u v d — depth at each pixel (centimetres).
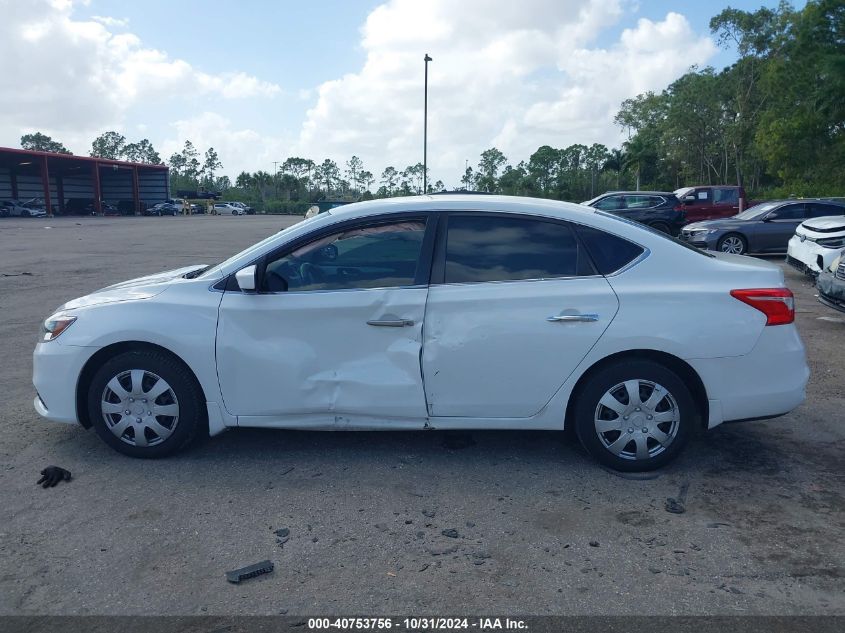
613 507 391
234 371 433
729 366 419
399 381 426
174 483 422
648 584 318
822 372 668
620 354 425
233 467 445
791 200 1739
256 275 437
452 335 421
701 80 5797
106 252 2116
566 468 443
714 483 423
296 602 306
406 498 403
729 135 5609
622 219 451
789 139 4059
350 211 445
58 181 7800
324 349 430
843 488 416
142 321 436
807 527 369
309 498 403
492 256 431
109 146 14162
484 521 376
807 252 1183
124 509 390
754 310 420
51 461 455
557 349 418
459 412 429
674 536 360
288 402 434
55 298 1142
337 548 349
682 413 424
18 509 389
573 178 8444
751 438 497
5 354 748
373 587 316
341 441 488
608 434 430
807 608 300
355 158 12631
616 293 418
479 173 8569
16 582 321
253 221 5478
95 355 446
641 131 7144
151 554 344
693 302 418
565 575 325
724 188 2312
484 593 311
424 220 439
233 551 346
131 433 451
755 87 5372
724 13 5334
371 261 436
